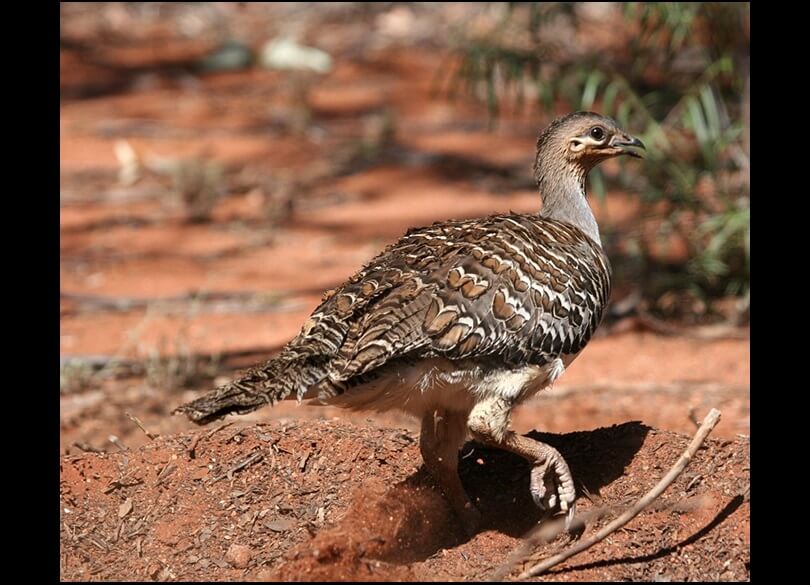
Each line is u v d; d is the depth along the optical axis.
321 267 17.44
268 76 27.97
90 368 13.14
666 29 17.11
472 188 21.02
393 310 7.21
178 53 29.41
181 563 7.40
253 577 7.16
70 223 19.55
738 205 14.86
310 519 7.72
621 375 13.04
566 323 7.68
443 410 7.71
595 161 8.88
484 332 7.31
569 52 20.69
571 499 7.53
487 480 8.24
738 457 8.01
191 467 8.18
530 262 7.63
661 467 8.02
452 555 7.48
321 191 21.27
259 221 19.83
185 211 20.27
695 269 15.29
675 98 15.94
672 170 15.43
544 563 6.95
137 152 22.83
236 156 22.97
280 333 14.50
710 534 7.41
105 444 10.80
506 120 25.08
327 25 31.11
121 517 7.86
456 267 7.43
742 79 15.83
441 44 29.30
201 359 13.45
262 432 8.48
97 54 28.86
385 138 23.56
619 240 17.34
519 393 7.56
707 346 14.09
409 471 8.13
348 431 8.55
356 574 6.79
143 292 16.36
